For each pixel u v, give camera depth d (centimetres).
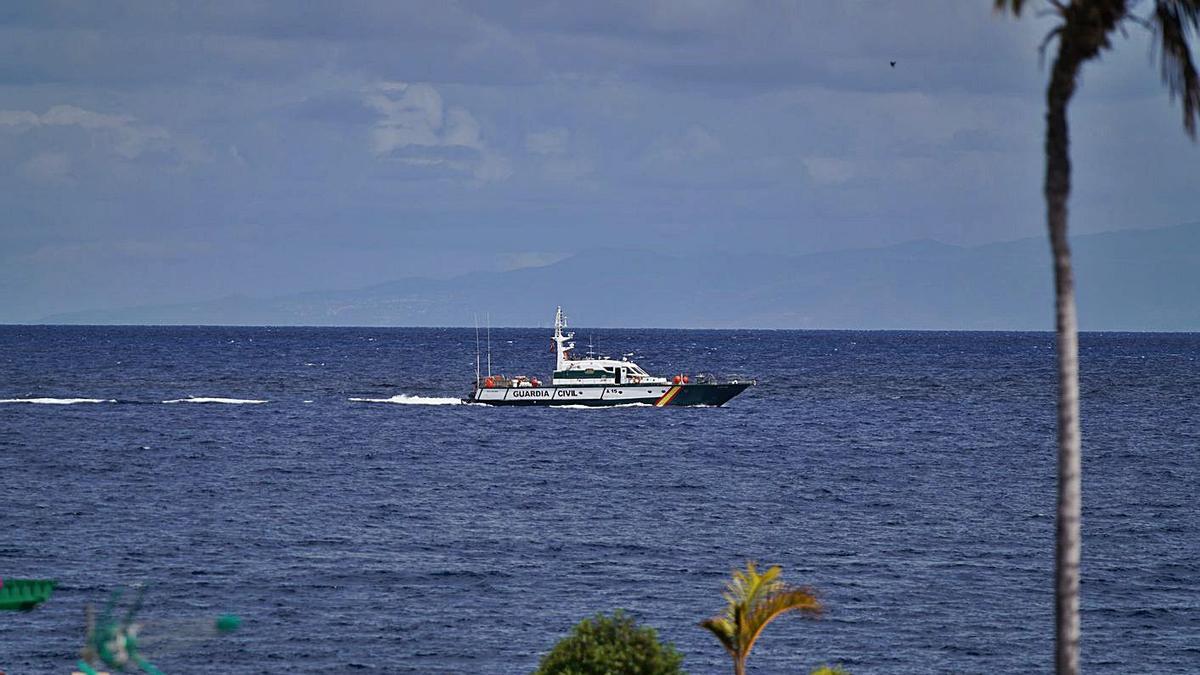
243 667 16362
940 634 18338
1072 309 8056
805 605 10669
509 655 17125
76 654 16700
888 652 17475
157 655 16525
